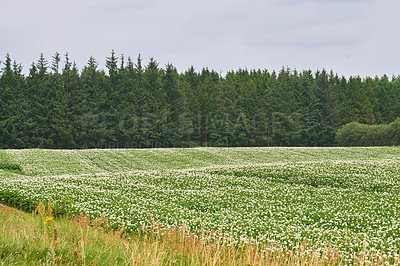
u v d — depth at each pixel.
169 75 97.38
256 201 23.12
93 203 20.59
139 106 92.62
